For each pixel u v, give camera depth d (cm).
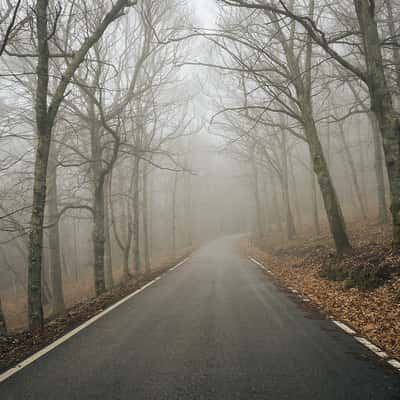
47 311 1697
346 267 948
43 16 731
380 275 786
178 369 416
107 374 409
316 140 1201
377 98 866
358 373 388
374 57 869
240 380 380
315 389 352
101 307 848
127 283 1344
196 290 1031
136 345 517
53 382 391
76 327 645
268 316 677
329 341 507
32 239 727
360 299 736
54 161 1526
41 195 738
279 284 1090
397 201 848
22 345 567
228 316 688
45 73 742
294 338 527
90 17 1130
